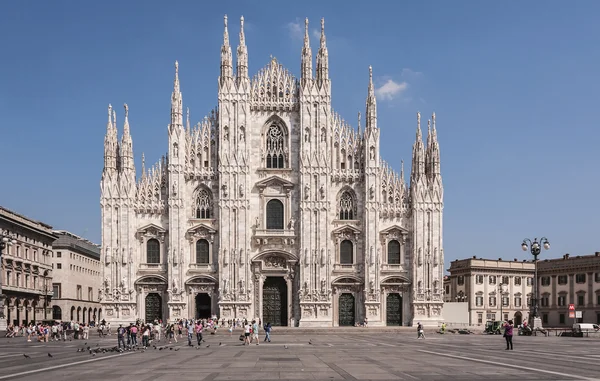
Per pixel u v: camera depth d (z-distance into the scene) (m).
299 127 107.88
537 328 81.88
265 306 106.19
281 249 105.62
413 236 106.94
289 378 32.81
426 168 109.31
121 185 104.94
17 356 50.41
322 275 104.69
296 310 105.25
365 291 105.00
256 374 34.84
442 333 95.75
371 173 106.88
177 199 105.00
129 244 104.25
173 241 104.25
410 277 106.94
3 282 115.56
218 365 40.50
